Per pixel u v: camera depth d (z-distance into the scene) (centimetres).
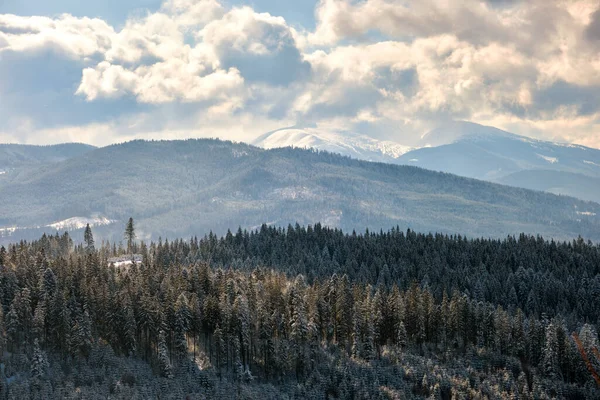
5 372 15725
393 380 16925
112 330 17300
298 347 17550
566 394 17125
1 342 16138
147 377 16450
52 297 17512
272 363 17438
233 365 17312
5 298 17788
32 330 16675
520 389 17150
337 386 16838
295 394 16575
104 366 16325
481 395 16762
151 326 17375
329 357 17775
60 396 14988
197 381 16500
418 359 17788
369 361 17650
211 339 18038
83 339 16625
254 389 16425
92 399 15000
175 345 17250
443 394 16800
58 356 16700
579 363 17488
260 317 17888
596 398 16838
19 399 14838
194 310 17788
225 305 17812
